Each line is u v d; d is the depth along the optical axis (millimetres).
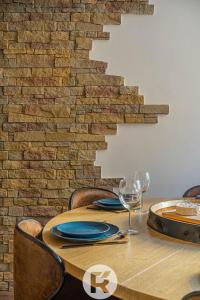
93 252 1193
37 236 1545
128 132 2814
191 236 1308
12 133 2795
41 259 1208
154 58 2814
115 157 2809
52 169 2797
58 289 1166
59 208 2795
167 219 1395
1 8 2779
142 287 914
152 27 2816
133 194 1508
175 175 2824
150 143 2816
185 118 2818
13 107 2789
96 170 2801
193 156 2824
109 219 1675
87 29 2793
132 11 2805
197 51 2822
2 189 2795
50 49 2789
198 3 2816
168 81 2814
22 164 2795
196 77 2818
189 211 1500
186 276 986
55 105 2793
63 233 1331
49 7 2783
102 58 2803
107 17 2799
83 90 2795
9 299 2701
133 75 2811
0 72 2787
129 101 2807
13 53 2785
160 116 2816
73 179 2797
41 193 2795
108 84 2803
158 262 1098
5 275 2805
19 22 2785
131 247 1246
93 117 2797
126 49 2811
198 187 2471
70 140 2797
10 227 2791
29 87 2789
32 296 1250
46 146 2795
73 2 2783
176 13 2818
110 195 2309
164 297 857
